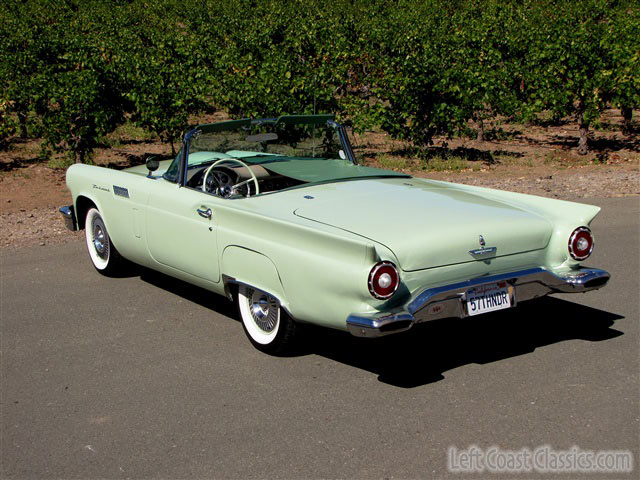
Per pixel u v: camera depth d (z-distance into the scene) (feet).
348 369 13.52
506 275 12.85
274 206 14.08
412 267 11.87
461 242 12.31
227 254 14.26
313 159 17.51
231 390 12.69
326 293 11.98
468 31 56.70
